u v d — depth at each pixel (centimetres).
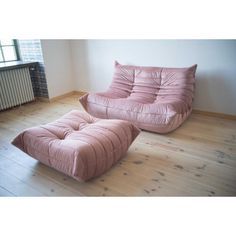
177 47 314
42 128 210
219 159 219
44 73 387
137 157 226
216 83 302
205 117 316
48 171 209
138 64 359
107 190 182
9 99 362
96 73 409
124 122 218
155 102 286
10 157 232
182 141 253
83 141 184
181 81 292
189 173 200
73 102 402
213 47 289
